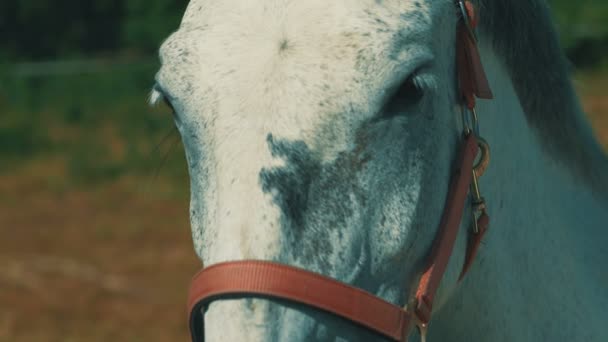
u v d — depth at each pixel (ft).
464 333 13.19
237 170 10.45
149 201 56.03
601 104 66.59
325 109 10.45
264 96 10.53
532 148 13.61
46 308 41.19
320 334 10.51
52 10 89.61
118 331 38.47
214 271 10.40
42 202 56.90
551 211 13.78
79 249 48.44
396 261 10.97
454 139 11.73
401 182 10.84
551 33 13.73
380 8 10.87
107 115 75.72
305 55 10.57
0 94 80.53
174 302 41.27
